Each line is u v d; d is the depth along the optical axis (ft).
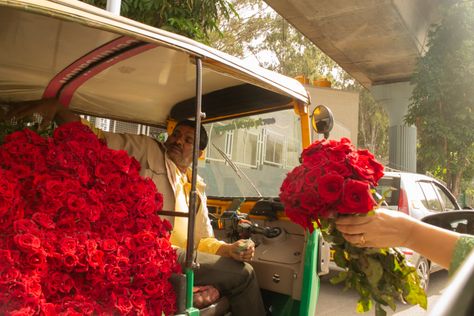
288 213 4.77
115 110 11.62
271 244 10.00
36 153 6.02
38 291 4.89
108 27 5.42
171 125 12.03
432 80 38.40
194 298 7.73
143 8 18.15
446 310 1.95
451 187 39.65
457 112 37.55
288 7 36.65
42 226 5.41
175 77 8.63
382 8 36.04
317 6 36.40
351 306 16.44
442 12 39.81
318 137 10.76
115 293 5.70
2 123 8.25
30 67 8.05
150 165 9.05
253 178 11.50
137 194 6.61
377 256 4.93
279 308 9.43
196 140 6.26
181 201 9.29
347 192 4.22
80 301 5.31
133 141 9.19
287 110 10.75
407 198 18.54
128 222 6.37
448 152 39.01
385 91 54.03
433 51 39.14
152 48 6.78
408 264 5.02
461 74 37.11
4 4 4.61
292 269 9.12
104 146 6.92
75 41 6.61
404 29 39.78
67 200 5.74
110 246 5.77
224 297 8.41
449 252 3.84
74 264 5.32
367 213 4.22
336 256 5.14
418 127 41.63
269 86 8.43
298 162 10.49
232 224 10.51
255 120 11.48
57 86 9.26
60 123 8.99
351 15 37.55
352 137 35.24
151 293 5.90
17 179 5.68
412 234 4.11
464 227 10.48
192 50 6.35
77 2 5.22
